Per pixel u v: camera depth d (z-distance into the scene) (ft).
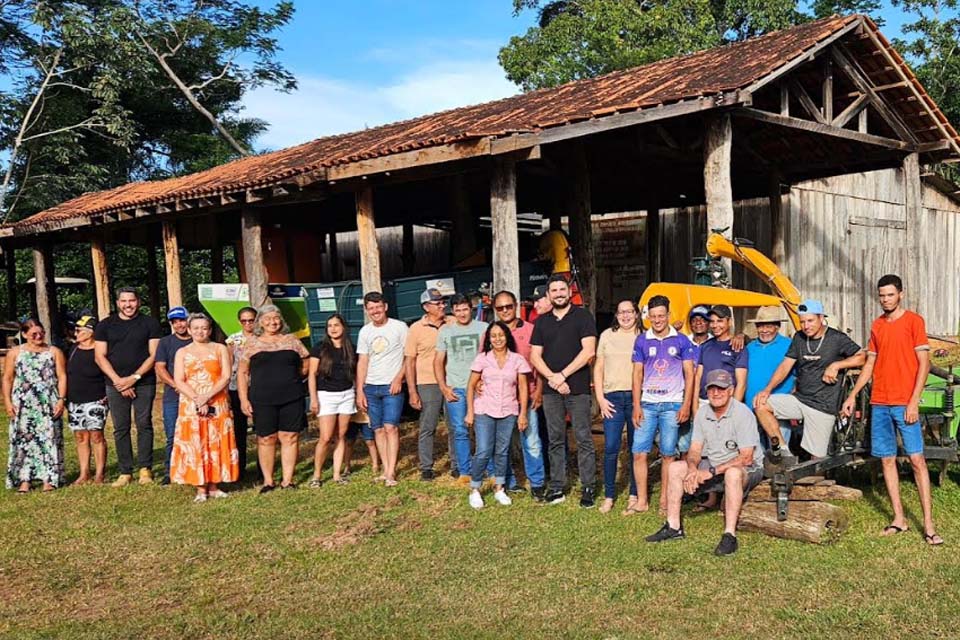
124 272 84.02
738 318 28.81
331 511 21.76
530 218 52.29
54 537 20.40
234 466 23.63
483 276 34.60
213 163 92.53
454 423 23.76
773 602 14.67
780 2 82.94
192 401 22.98
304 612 15.21
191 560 18.35
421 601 15.49
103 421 26.04
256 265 36.24
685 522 19.65
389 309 33.35
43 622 15.15
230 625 14.74
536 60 90.12
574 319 21.13
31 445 25.16
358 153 28.63
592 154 37.70
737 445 17.97
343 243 61.72
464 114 37.63
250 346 24.21
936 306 59.16
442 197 45.73
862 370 18.62
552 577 16.40
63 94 85.40
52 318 53.67
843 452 19.45
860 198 53.06
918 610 14.05
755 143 40.29
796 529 17.79
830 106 32.53
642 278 49.98
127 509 22.79
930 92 72.18
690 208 48.78
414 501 22.58
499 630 14.07
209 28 94.07
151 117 96.17
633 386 20.33
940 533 18.01
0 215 80.07
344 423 24.79
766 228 47.62
